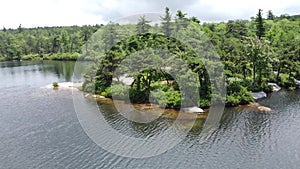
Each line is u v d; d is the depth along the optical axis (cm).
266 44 5534
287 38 8994
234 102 4362
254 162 2567
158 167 2412
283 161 2592
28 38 14938
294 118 3825
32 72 8881
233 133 3250
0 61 13350
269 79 6003
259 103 4672
